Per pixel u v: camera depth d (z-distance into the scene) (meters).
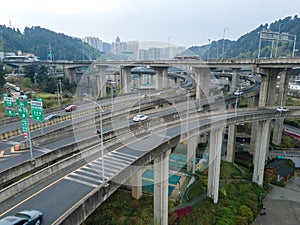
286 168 40.97
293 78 125.75
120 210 26.47
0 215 13.11
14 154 23.64
